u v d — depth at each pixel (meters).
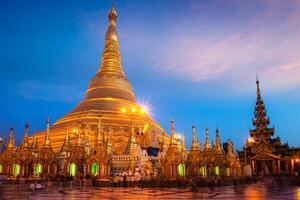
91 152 68.19
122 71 121.19
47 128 74.44
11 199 30.91
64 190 45.62
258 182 75.88
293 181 61.88
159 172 69.19
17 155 70.06
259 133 125.69
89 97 108.44
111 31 124.88
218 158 75.94
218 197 31.95
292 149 113.62
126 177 58.19
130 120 95.50
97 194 37.12
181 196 33.47
